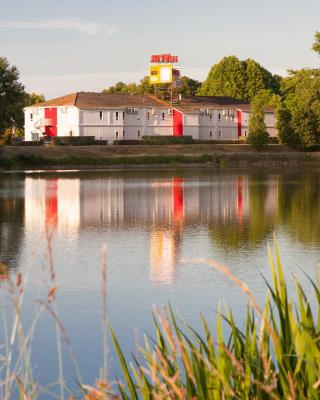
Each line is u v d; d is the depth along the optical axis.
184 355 6.90
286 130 161.50
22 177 100.44
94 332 19.61
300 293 8.20
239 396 7.32
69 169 124.06
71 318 21.20
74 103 164.62
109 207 59.69
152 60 185.12
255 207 58.59
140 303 23.47
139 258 33.25
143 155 141.25
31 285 25.98
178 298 24.17
